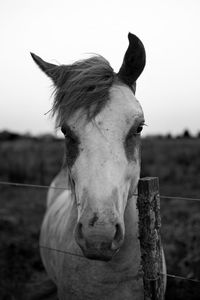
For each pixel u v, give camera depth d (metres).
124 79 1.99
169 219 5.71
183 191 8.45
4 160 13.22
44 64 2.22
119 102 1.77
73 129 1.77
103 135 1.69
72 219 2.20
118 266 1.98
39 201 7.75
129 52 1.95
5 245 4.61
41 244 3.17
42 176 10.20
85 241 1.57
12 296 3.46
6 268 3.97
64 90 1.85
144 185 1.66
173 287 3.34
